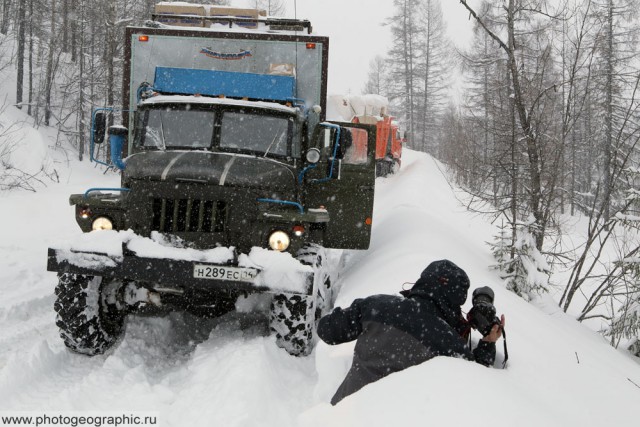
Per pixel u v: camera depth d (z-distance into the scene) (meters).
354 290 6.25
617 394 3.81
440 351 3.24
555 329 5.61
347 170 7.15
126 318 5.62
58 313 4.95
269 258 4.83
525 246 8.69
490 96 10.74
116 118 30.53
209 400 3.85
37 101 32.91
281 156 6.09
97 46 33.72
